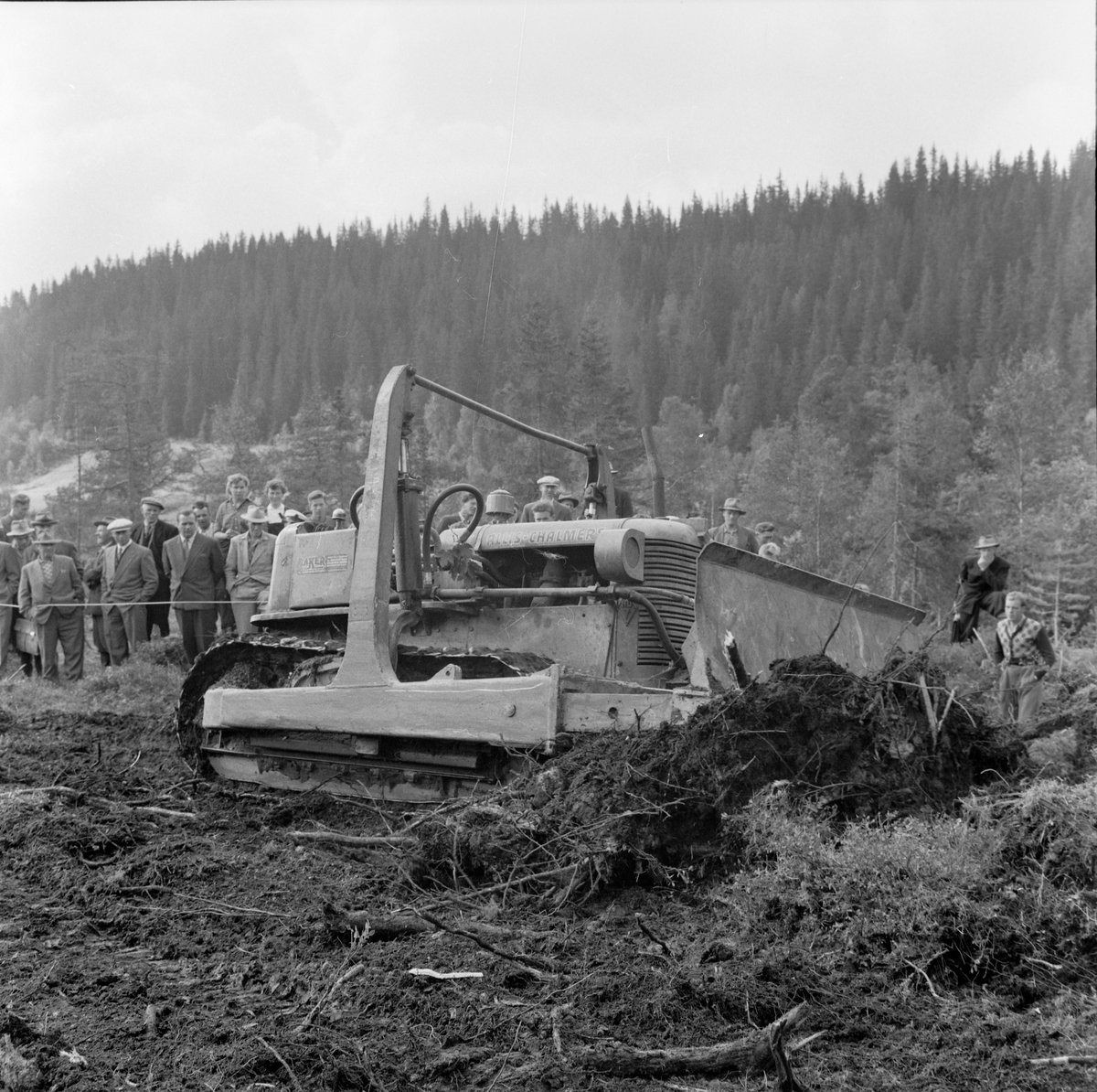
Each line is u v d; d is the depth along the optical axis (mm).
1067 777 5922
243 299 77938
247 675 7605
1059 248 99250
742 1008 3934
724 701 5500
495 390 47469
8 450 60812
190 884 5375
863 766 5441
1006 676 10484
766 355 86500
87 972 4312
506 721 5945
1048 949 4359
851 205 115938
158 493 55188
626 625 7109
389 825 6102
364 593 6562
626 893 5082
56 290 77500
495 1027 3824
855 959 4324
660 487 8773
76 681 13648
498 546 7645
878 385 68062
